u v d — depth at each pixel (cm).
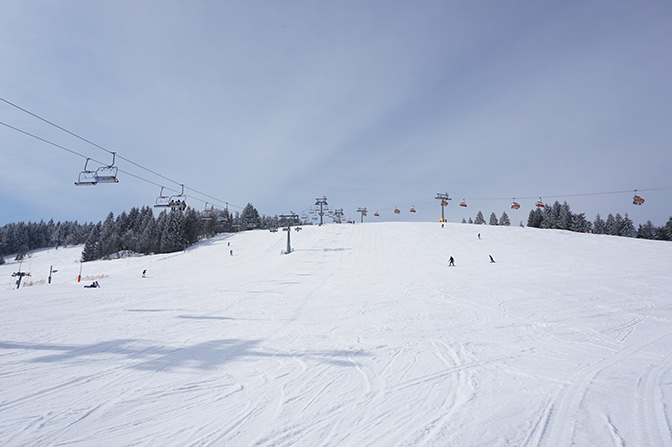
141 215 9506
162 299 1516
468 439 364
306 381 548
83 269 4656
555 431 379
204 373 587
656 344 750
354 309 1251
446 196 6172
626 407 437
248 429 393
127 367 614
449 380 544
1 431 385
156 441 368
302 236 5791
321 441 366
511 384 523
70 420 414
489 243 4238
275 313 1180
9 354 684
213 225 8306
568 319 1026
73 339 807
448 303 1343
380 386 523
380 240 4928
